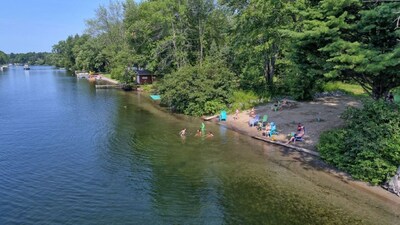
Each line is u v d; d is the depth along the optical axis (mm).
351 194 18422
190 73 42719
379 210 16719
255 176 21625
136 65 81938
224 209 17516
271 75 46719
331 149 22578
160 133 32906
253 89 45375
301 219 16219
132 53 74188
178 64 57312
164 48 59219
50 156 26594
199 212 17297
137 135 32375
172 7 56281
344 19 21156
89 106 51031
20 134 33562
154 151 27297
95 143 30016
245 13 42719
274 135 29453
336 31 20734
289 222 16000
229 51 51844
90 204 18422
